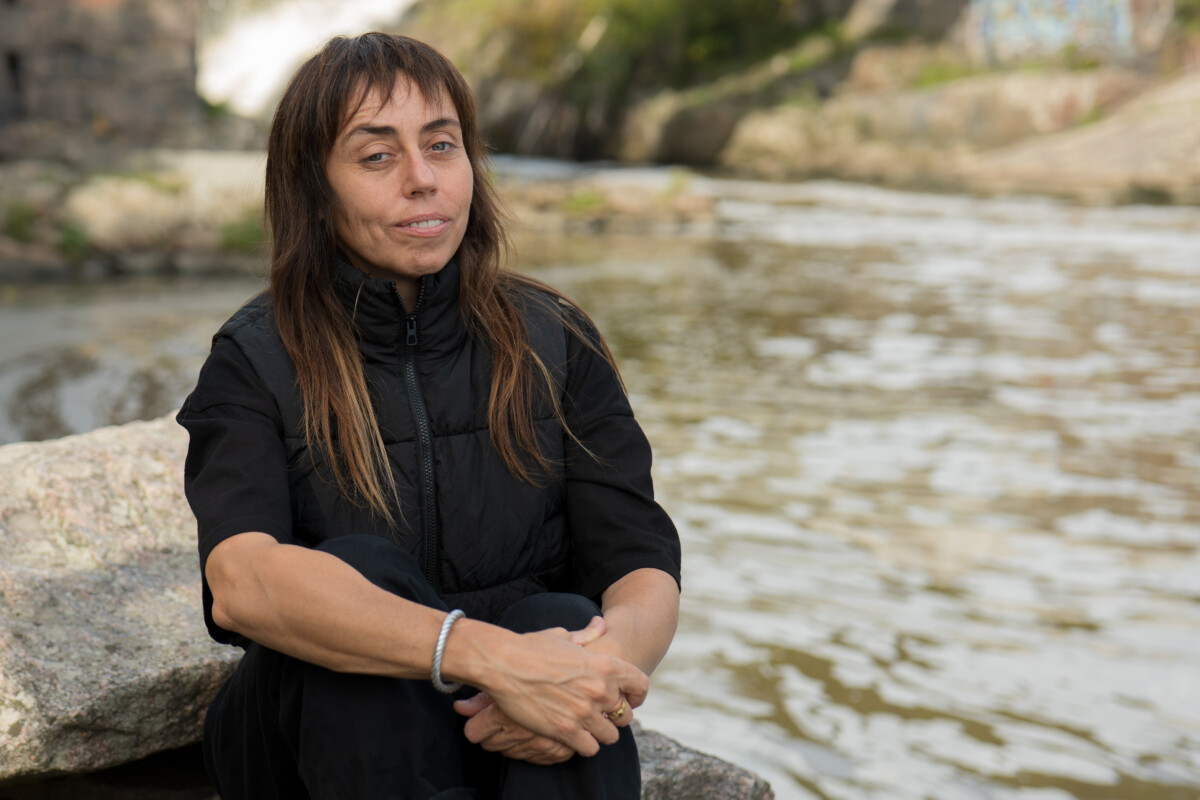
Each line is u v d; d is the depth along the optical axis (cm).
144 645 225
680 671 347
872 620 388
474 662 154
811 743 305
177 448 278
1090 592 414
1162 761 298
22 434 589
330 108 174
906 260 1421
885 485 542
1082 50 3009
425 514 176
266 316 180
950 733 312
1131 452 601
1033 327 974
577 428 190
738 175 2822
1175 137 2525
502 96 3594
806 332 959
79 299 1075
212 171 1391
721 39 3575
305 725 158
